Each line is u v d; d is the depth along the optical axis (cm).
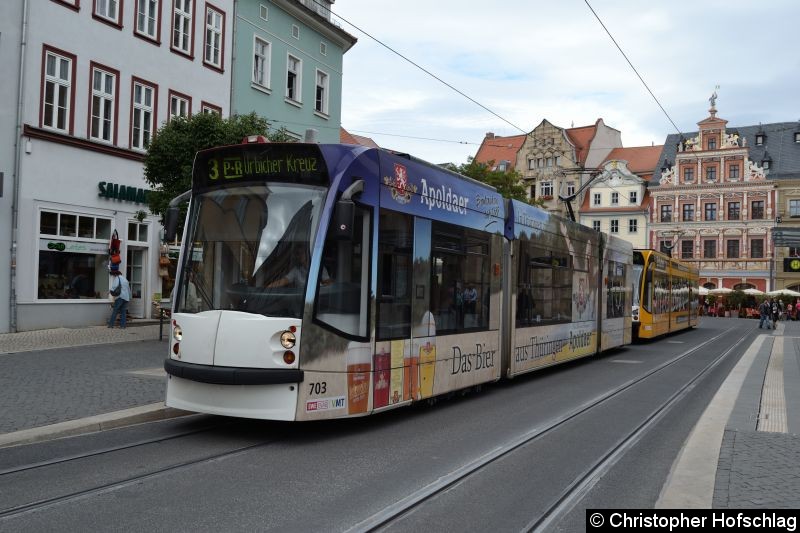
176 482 614
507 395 1209
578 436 874
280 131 1755
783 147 7050
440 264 1012
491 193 1199
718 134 7131
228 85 2617
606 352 2186
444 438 833
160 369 1246
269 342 763
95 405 905
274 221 813
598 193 7612
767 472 646
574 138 7844
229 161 848
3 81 1819
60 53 1970
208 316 795
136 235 2261
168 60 2352
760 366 1797
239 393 768
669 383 1452
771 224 6850
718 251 7075
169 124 1670
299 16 2984
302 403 762
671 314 3058
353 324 825
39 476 620
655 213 7362
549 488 635
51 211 1952
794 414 993
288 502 566
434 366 993
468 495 606
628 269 2250
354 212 790
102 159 2109
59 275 1988
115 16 2161
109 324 2000
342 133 4622
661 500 560
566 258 1603
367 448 769
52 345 1578
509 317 1273
